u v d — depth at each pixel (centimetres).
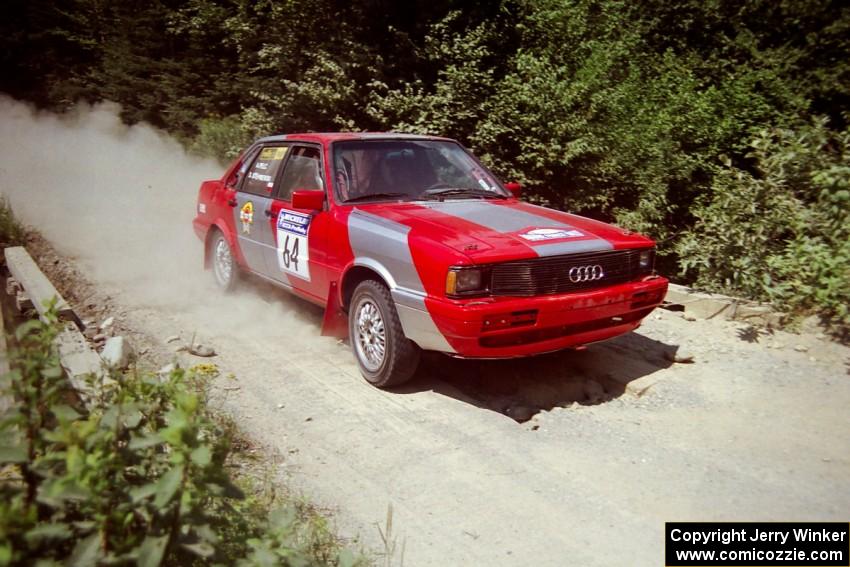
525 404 479
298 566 239
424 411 462
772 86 1264
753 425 442
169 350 565
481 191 590
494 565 310
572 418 457
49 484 213
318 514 344
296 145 618
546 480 378
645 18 1469
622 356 557
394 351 475
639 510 350
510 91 977
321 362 550
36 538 202
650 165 1030
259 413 457
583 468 391
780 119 1106
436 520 343
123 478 247
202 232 760
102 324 622
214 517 258
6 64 2217
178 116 1706
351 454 406
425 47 1059
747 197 639
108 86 1909
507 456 404
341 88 1035
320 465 393
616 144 1015
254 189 662
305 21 1120
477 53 1005
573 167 977
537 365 541
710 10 1423
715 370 529
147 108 1838
